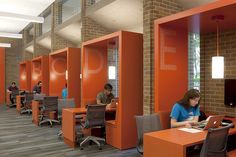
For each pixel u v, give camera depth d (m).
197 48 5.29
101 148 5.13
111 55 7.53
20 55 15.96
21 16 7.80
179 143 2.64
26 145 5.43
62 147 5.26
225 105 4.66
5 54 15.51
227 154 2.99
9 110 11.73
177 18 3.86
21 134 6.54
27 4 6.98
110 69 6.71
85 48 6.96
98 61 7.18
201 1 4.93
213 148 2.62
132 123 5.19
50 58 9.49
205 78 5.04
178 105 3.79
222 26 4.36
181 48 4.62
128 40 5.19
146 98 4.90
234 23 4.14
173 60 4.48
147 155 3.02
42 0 6.67
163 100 4.33
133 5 6.16
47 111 7.70
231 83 4.52
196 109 3.92
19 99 10.73
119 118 5.08
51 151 4.97
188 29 4.63
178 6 5.22
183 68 4.66
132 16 6.62
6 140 5.89
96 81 7.13
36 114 7.98
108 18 7.34
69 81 7.91
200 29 4.62
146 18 4.91
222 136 2.70
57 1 10.62
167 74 4.39
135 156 4.64
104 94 6.49
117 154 4.76
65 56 9.72
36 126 7.68
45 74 10.38
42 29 13.21
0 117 9.53
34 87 11.22
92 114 5.07
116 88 7.38
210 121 3.25
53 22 10.67
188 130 3.25
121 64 5.07
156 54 4.27
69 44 10.78
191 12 3.65
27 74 13.04
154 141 2.92
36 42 13.31
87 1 7.87
